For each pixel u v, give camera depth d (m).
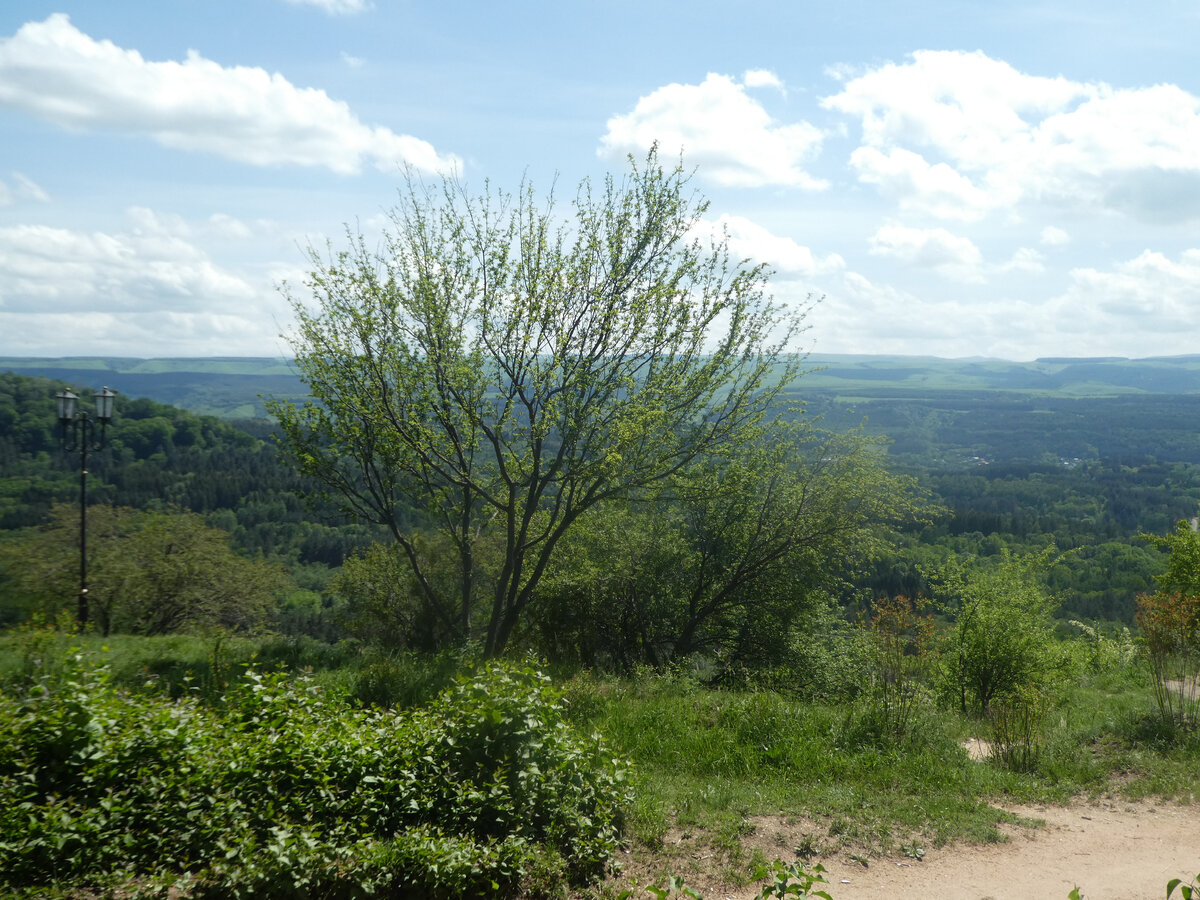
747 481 19.00
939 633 15.73
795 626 22.06
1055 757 9.76
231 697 6.65
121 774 5.17
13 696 6.80
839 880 5.93
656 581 21.56
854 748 9.37
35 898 4.25
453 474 16.59
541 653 17.91
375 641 17.00
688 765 8.55
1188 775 9.20
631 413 14.81
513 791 5.94
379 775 5.71
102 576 22.83
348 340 15.51
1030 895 5.81
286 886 4.61
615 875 5.69
